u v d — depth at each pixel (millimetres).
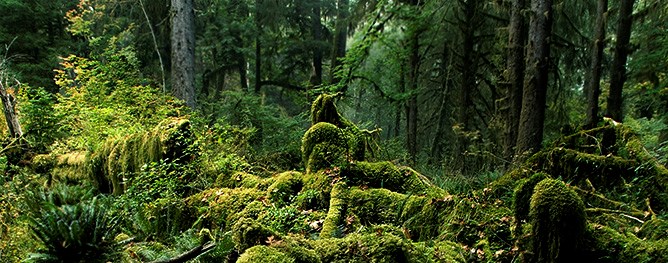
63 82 9438
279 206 3865
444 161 10633
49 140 8336
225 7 17219
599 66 9906
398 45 12266
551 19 7824
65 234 1985
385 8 11781
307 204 3828
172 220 4387
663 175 3768
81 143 7395
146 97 8539
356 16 13586
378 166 4188
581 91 16234
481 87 14336
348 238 2387
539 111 7820
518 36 8812
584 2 11688
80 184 6410
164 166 4746
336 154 4285
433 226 3338
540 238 2557
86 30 12617
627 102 12672
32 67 14234
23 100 8648
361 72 12336
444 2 11477
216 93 19344
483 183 5953
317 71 18578
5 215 3637
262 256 2045
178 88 10773
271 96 23062
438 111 14383
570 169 4340
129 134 6363
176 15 10719
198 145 5195
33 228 2004
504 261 2766
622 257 2461
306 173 4340
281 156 7211
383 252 2240
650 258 2373
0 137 8078
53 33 16562
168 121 5531
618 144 4668
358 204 3646
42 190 2439
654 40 9188
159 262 2441
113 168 5797
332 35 19281
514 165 7027
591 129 5168
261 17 17297
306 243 2334
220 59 18609
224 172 5094
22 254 3074
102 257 2107
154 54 15281
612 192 3961
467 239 3090
